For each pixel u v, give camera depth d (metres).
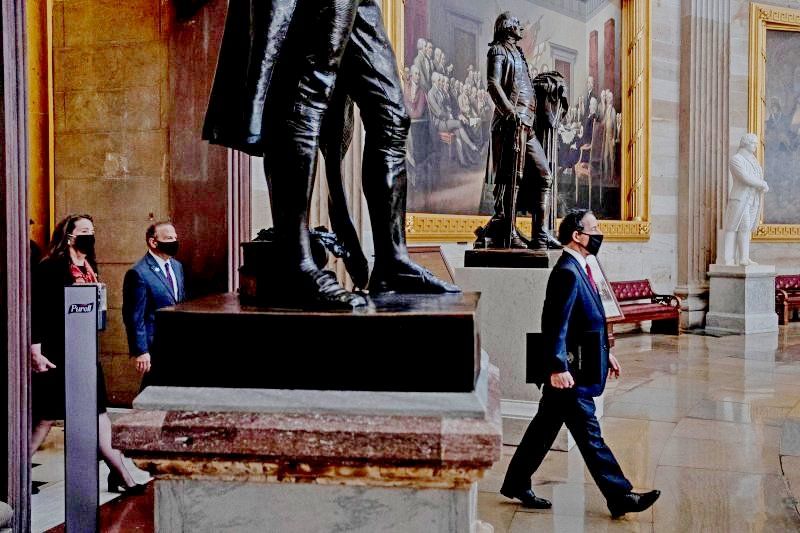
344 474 1.62
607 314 10.08
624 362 9.64
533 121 6.28
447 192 10.02
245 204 5.97
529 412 5.67
